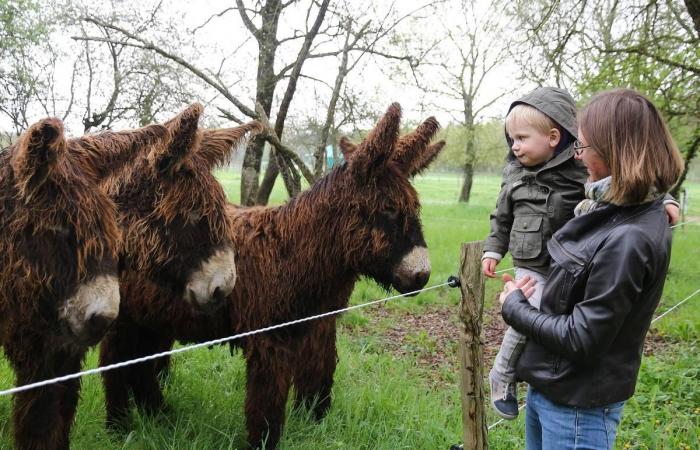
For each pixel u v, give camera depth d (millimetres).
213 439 3758
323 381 4219
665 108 8562
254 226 3709
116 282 2641
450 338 6566
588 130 2014
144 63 8328
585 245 1956
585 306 1882
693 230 17859
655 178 1874
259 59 8188
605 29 8438
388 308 7688
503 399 2721
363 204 3412
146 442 3617
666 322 6871
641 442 3814
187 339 3879
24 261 2490
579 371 2004
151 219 3297
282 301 3512
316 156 7703
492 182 61688
